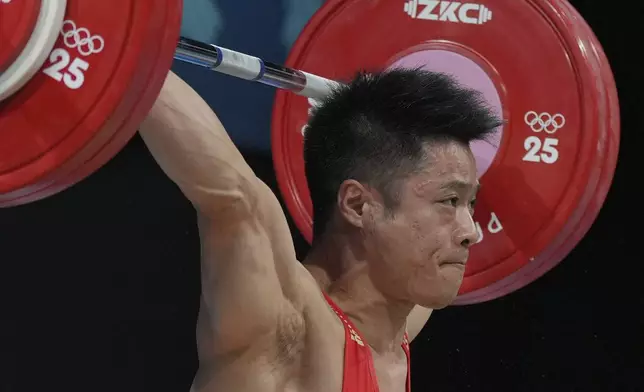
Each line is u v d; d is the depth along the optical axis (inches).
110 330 366.6
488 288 290.2
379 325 231.0
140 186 374.0
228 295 194.2
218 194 185.8
